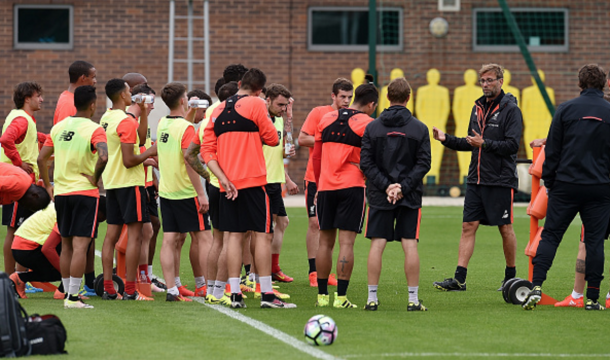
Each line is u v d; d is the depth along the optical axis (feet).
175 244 91.81
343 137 81.56
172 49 210.79
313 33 232.12
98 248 134.62
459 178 232.94
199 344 64.34
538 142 90.07
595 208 81.41
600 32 233.96
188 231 87.35
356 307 83.56
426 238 151.02
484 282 103.71
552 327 73.31
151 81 227.40
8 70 224.12
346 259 82.79
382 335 68.64
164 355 60.44
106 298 88.07
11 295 59.41
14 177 71.92
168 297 86.74
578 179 80.33
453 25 232.94
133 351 61.72
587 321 76.48
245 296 90.74
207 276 88.63
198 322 73.72
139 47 226.79
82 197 81.30
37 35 225.35
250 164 80.33
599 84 81.71
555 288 98.73
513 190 97.25
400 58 233.14
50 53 224.94
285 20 229.66
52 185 91.25
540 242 82.43
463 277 97.14
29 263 89.20
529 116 230.27
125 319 74.79
